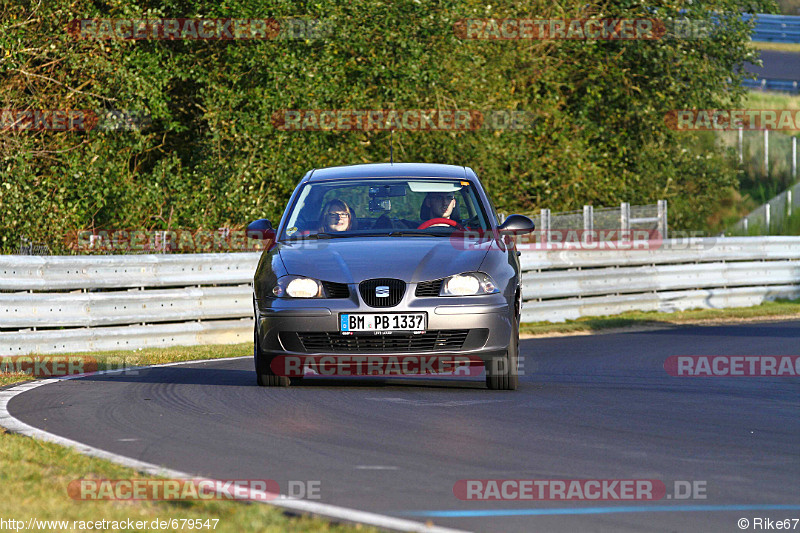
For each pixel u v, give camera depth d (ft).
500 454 68.54
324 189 108.06
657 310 216.13
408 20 265.13
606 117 328.90
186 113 260.01
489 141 283.79
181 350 145.38
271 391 97.45
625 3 320.29
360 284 93.35
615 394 99.66
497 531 49.96
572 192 309.63
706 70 330.54
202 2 239.91
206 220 235.20
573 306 203.10
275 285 95.55
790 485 60.13
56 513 50.60
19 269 139.64
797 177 418.72
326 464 65.05
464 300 93.50
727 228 385.50
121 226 232.73
